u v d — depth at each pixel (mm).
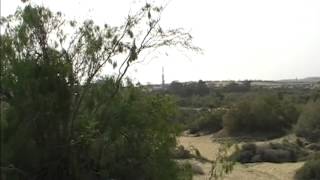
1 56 13281
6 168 12414
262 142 54062
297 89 131750
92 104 13742
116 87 13945
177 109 14984
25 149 12836
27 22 13328
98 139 13383
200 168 27719
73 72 13633
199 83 118125
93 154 13422
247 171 34500
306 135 55219
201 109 75562
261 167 37156
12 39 13336
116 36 13961
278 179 32875
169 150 14523
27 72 13094
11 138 12719
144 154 14023
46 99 13227
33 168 13016
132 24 14039
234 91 126750
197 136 62969
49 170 13188
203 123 65125
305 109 59188
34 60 13367
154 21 14148
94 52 13812
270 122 60812
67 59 13680
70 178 13344
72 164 13250
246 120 61312
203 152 46031
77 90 13695
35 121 13141
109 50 13938
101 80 13914
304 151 46031
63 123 13383
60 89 13328
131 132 13938
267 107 61438
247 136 59781
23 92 13125
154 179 14141
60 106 13312
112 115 13750
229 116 62375
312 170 32969
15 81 13164
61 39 13680
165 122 14516
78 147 13328
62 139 13305
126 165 13828
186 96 101625
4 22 13438
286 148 44969
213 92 114312
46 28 13508
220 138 60344
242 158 41000
